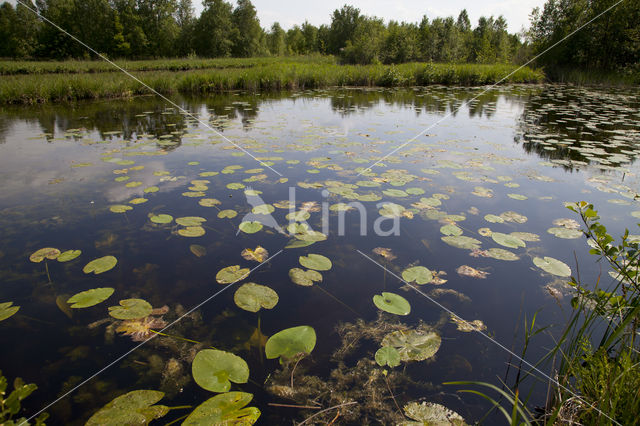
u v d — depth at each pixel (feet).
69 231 7.07
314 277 5.59
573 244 6.66
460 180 10.00
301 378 3.96
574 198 8.84
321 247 6.62
